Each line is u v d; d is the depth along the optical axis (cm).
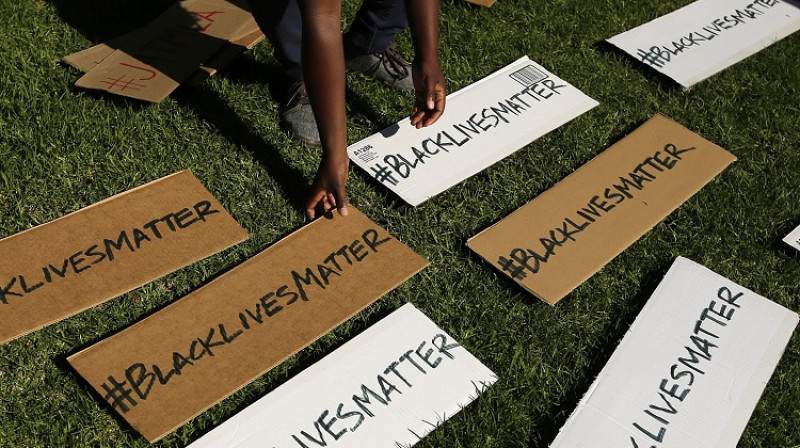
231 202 253
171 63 286
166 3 325
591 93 312
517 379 220
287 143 274
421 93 243
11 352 210
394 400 210
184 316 220
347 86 296
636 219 263
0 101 273
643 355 225
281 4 248
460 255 249
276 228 249
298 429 202
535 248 249
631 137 292
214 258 238
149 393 203
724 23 351
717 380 222
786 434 218
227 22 306
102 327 219
